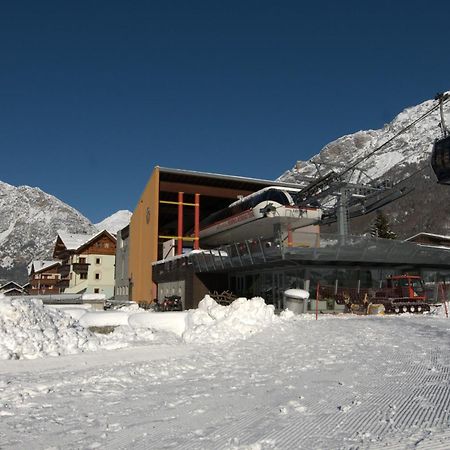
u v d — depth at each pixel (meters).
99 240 85.19
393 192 31.77
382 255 27.25
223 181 43.34
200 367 10.01
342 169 32.84
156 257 41.62
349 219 32.75
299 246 25.50
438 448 3.91
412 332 14.00
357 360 9.53
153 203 41.59
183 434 4.94
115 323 18.45
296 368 9.08
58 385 8.20
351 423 4.92
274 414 5.54
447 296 29.58
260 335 15.52
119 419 5.76
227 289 34.97
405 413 5.20
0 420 5.92
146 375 9.05
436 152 28.55
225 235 41.28
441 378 7.20
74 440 4.92
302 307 25.55
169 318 18.20
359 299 27.08
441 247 29.27
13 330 12.82
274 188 33.09
